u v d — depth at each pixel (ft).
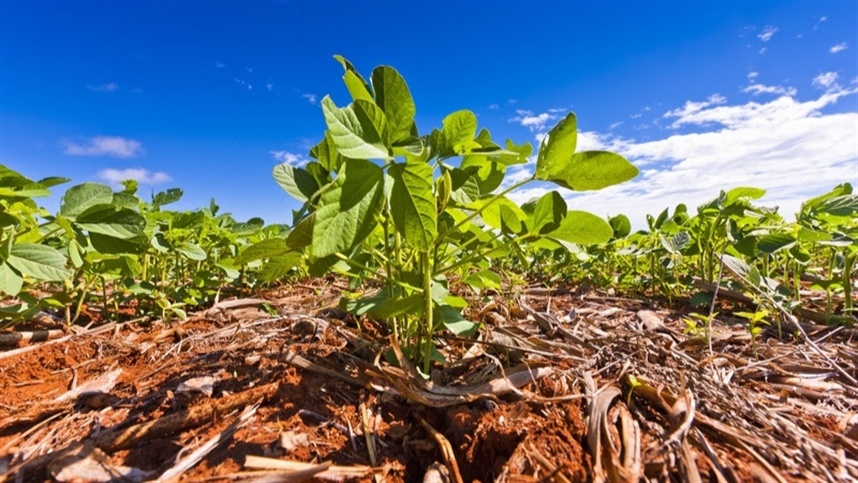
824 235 6.81
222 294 10.63
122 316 8.09
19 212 5.52
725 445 3.35
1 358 5.55
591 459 3.17
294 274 12.78
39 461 3.30
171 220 8.30
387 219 4.46
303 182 4.76
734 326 7.44
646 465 3.08
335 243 3.09
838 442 3.56
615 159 3.82
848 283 7.25
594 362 4.99
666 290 10.32
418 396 4.10
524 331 6.20
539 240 4.88
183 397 4.42
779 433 3.54
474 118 4.36
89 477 3.15
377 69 4.09
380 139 3.45
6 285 4.86
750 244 7.82
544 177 4.07
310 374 4.91
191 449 3.52
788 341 6.68
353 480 3.30
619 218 11.30
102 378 4.94
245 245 10.50
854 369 5.42
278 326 7.13
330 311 8.00
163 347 6.18
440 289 4.74
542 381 4.48
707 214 9.42
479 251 5.51
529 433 3.45
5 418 3.97
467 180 4.62
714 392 4.16
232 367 5.15
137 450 3.54
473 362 5.30
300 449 3.59
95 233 5.88
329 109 3.06
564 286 12.12
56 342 6.33
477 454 3.50
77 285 7.97
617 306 9.37
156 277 9.24
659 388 4.09
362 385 4.72
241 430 3.80
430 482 3.24
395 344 4.56
